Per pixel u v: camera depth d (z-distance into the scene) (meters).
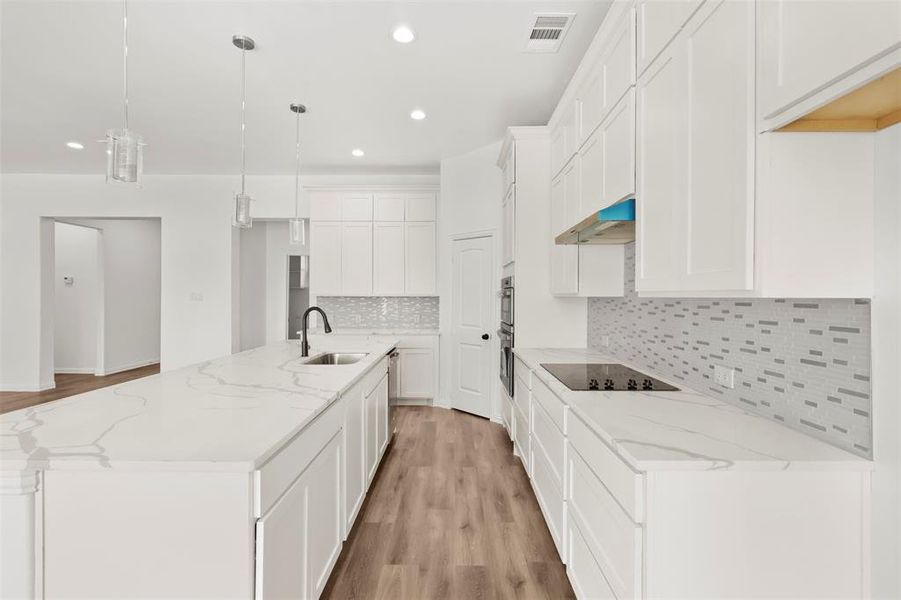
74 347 6.69
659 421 1.45
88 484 1.09
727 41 1.18
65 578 1.09
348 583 1.89
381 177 5.59
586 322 3.47
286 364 2.52
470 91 3.26
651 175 1.63
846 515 1.10
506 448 3.62
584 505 1.60
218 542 1.09
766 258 1.07
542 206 3.46
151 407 1.53
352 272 5.32
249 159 4.93
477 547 2.17
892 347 1.04
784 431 1.34
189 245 5.59
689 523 1.10
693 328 1.96
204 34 2.53
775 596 1.11
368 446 2.59
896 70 0.77
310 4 2.27
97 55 2.76
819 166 1.06
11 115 3.73
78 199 5.55
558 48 2.68
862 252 1.07
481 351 4.55
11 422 1.34
